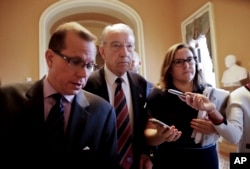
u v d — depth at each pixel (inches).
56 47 39.1
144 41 217.0
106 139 45.2
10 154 37.7
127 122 57.2
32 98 40.7
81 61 38.6
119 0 220.2
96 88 57.5
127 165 54.8
